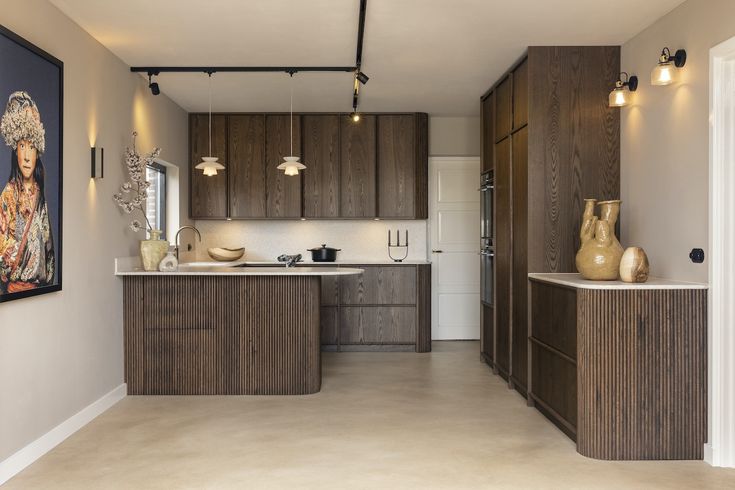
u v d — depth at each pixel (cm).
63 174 420
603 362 383
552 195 506
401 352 750
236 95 675
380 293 758
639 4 414
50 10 405
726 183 369
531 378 503
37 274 375
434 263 835
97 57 483
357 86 587
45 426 394
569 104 505
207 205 769
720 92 370
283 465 368
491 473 356
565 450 397
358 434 428
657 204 443
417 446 403
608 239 431
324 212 774
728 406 371
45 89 386
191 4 413
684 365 383
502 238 600
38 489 332
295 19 443
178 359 543
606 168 505
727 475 356
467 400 520
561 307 431
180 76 590
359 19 436
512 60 545
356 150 773
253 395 539
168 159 680
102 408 485
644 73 464
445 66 564
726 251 370
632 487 337
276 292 542
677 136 416
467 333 833
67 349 426
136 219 568
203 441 412
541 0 409
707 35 382
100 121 488
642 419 382
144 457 381
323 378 605
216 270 555
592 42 496
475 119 815
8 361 351
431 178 832
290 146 770
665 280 421
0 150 334
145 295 542
